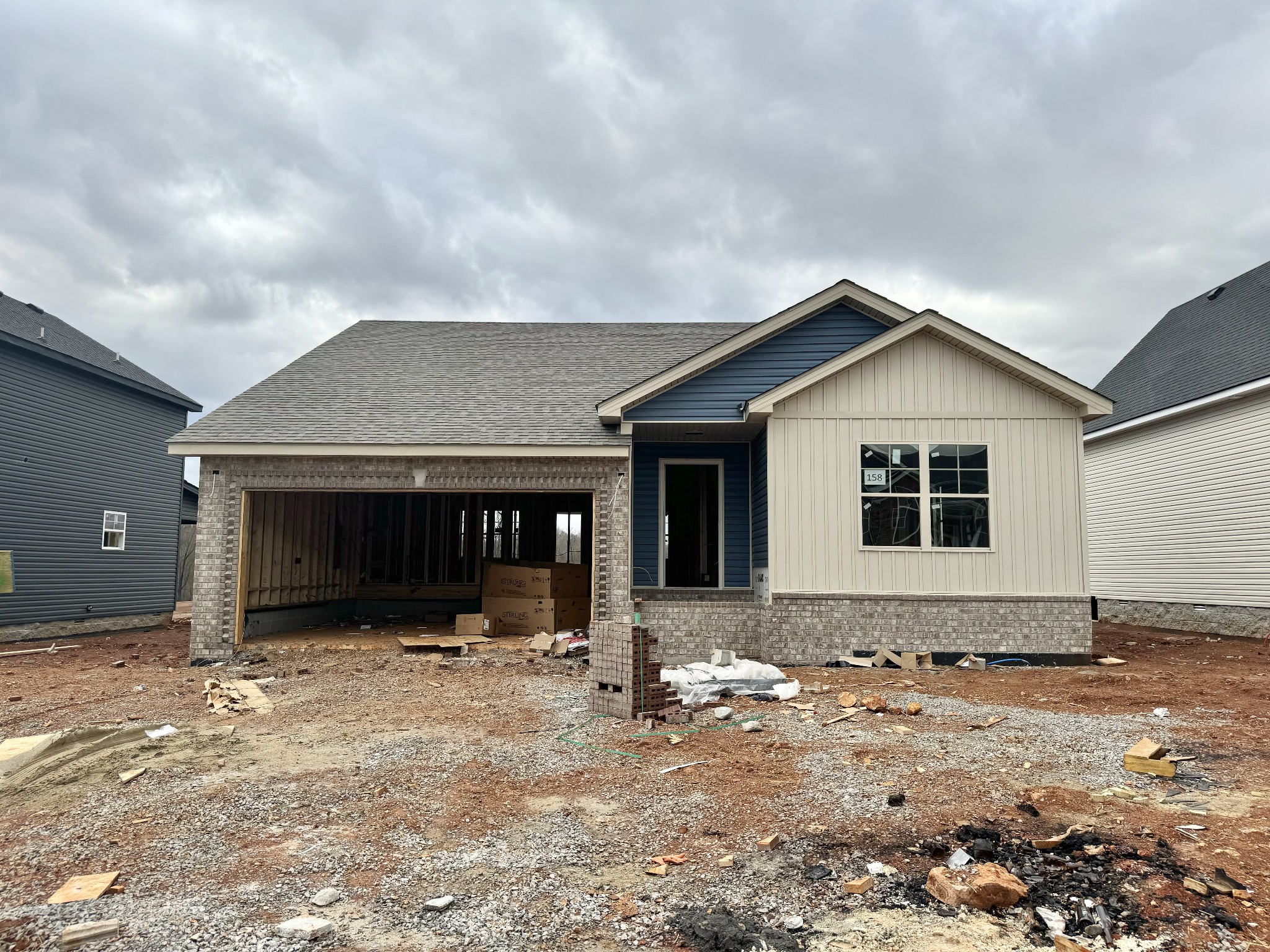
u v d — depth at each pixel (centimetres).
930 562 1209
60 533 1714
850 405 1234
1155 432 1820
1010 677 1080
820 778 608
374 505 1755
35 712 889
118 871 457
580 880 444
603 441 1259
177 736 758
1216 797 543
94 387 1823
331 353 1641
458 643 1269
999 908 403
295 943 376
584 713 852
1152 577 1827
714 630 1272
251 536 1337
